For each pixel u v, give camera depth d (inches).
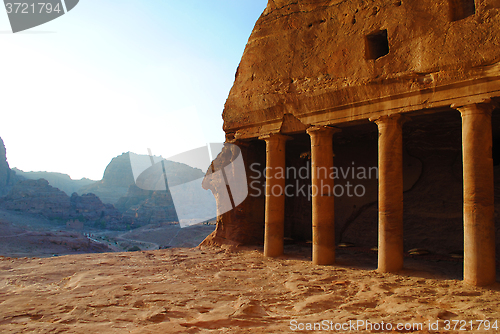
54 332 205.0
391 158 385.1
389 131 386.9
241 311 243.6
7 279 357.4
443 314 229.9
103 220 4542.3
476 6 327.3
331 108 441.7
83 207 4894.2
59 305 265.1
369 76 398.9
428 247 518.6
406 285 325.4
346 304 268.4
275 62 519.8
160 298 287.4
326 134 458.0
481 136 321.4
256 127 548.7
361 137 619.5
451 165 527.8
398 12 384.8
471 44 325.4
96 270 406.9
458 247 492.7
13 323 224.4
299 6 502.9
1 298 284.5
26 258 489.4
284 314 248.2
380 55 425.7
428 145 551.8
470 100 325.4
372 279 352.5
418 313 234.8
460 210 504.4
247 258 506.6
